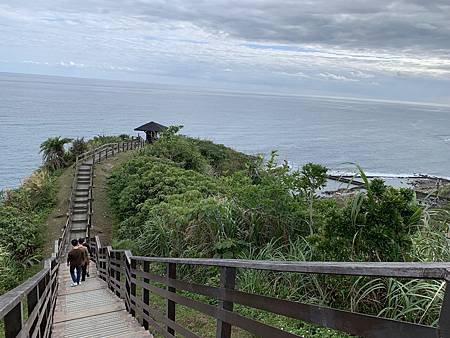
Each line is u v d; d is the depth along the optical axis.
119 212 19.53
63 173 26.53
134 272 6.27
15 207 19.06
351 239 4.89
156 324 4.80
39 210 20.53
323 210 7.04
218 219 7.77
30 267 14.90
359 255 4.90
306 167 7.07
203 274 7.53
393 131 146.25
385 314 4.51
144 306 5.40
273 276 5.99
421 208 5.06
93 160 26.22
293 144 85.50
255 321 2.24
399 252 4.68
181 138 27.73
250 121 154.75
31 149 64.94
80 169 25.92
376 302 4.68
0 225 16.38
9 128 86.56
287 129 127.31
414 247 4.77
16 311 2.26
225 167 27.72
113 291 9.60
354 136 115.56
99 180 24.59
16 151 62.28
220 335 2.74
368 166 60.44
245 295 2.36
